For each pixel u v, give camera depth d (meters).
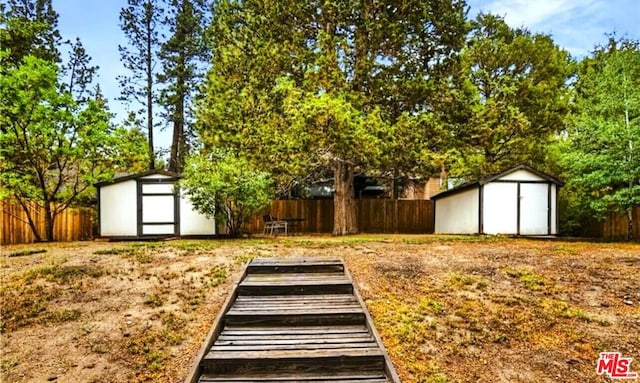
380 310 6.07
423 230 20.50
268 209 19.23
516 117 14.32
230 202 13.22
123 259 8.52
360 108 13.51
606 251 9.58
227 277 7.36
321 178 17.02
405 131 12.87
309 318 5.75
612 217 15.22
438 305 6.23
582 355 5.11
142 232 13.97
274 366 4.65
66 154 12.91
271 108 13.23
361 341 5.17
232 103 13.53
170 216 14.08
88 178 13.48
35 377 4.53
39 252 9.54
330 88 13.36
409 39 14.16
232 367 4.63
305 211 19.66
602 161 12.52
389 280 7.24
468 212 15.44
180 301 6.37
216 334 5.34
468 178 18.73
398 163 13.62
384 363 4.68
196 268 7.86
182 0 23.30
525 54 18.59
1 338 5.29
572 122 14.14
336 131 11.73
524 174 14.56
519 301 6.39
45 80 12.19
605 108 13.02
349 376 4.56
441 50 14.62
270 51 13.87
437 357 5.00
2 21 17.53
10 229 13.27
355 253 9.17
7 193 12.16
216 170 12.38
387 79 14.07
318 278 7.33
